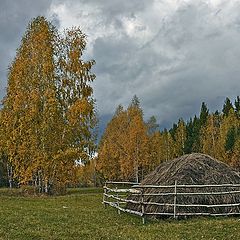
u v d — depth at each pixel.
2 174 77.19
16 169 47.50
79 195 43.53
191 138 122.56
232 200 25.89
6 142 47.78
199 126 126.62
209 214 24.89
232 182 27.03
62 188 48.25
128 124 85.38
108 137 86.31
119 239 19.12
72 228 21.56
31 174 46.47
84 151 48.75
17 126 47.34
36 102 46.44
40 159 46.19
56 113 46.53
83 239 18.89
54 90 47.44
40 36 48.41
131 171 82.62
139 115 83.00
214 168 27.78
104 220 24.75
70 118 47.84
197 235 19.89
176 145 123.12
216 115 123.44
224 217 25.02
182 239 19.11
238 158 99.00
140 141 81.56
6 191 47.69
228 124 107.94
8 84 49.00
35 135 46.47
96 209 30.44
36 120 46.56
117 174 87.25
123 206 31.39
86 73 49.84
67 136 47.56
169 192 25.77
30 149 46.44
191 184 26.16
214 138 108.94
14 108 46.84
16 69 47.94
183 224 22.75
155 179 28.08
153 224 23.38
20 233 19.70
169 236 19.78
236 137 102.12
